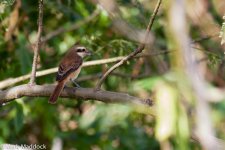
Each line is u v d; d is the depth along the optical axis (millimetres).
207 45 13258
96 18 12836
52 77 12984
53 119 13898
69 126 15320
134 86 13219
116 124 13992
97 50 11852
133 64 13336
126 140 14055
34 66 8242
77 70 10672
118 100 7504
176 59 3064
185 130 3277
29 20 12961
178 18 2945
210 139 2838
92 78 13195
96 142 14156
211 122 2908
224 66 13461
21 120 11906
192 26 12734
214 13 13445
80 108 14922
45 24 13258
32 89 8172
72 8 13086
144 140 14117
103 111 14133
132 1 12938
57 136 13734
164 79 3568
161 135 3281
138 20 12938
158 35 12797
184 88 3236
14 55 12820
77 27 12945
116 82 13984
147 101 7246
